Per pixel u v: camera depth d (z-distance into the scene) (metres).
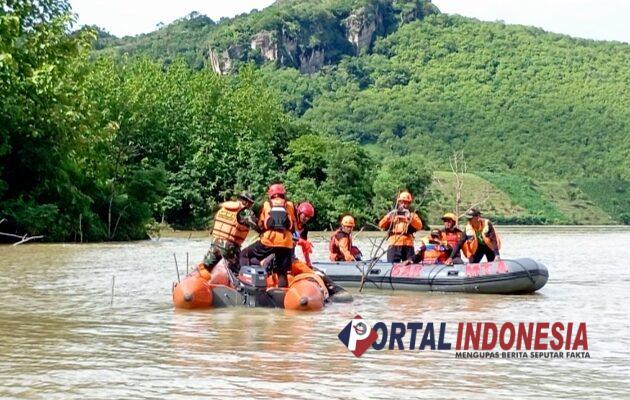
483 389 8.52
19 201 39.38
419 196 83.38
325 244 42.38
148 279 20.05
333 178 78.81
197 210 70.06
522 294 17.61
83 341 11.09
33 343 10.91
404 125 191.38
